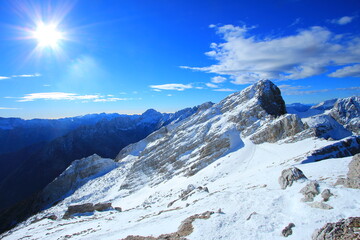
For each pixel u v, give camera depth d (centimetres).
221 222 2292
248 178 4816
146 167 12850
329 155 5459
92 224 4359
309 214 2033
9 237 5116
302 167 4247
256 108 11194
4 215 14250
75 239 3231
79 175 15138
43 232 4650
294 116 8619
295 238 1778
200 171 8744
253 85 13275
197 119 14700
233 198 3034
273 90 12569
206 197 3609
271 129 8931
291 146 7488
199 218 2519
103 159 16500
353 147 5981
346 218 1803
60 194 14088
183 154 11581
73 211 6331
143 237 2464
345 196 2123
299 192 2588
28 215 13125
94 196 11650
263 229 2008
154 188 9875
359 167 2589
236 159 8169
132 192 10725
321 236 1656
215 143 9994
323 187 2448
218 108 14200
